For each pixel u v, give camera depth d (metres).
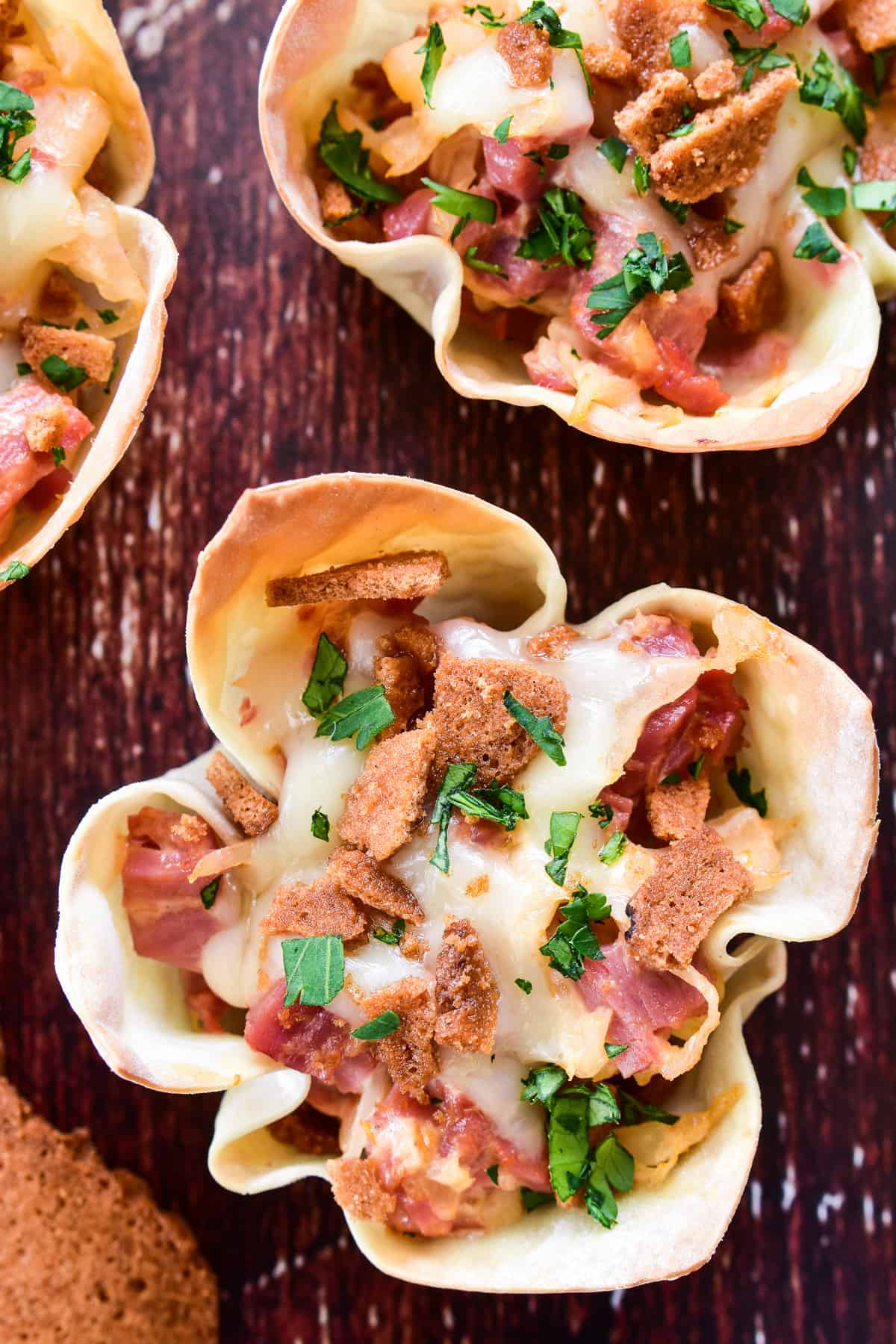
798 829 0.26
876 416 0.29
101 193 0.26
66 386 0.26
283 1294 0.28
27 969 0.28
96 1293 0.28
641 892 0.25
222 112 0.28
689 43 0.25
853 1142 0.28
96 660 0.28
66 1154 0.28
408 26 0.26
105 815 0.26
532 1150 0.25
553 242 0.26
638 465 0.28
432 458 0.28
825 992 0.28
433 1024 0.25
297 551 0.25
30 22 0.26
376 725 0.25
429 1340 0.28
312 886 0.25
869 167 0.26
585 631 0.26
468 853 0.25
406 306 0.28
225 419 0.28
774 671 0.26
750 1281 0.28
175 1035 0.26
